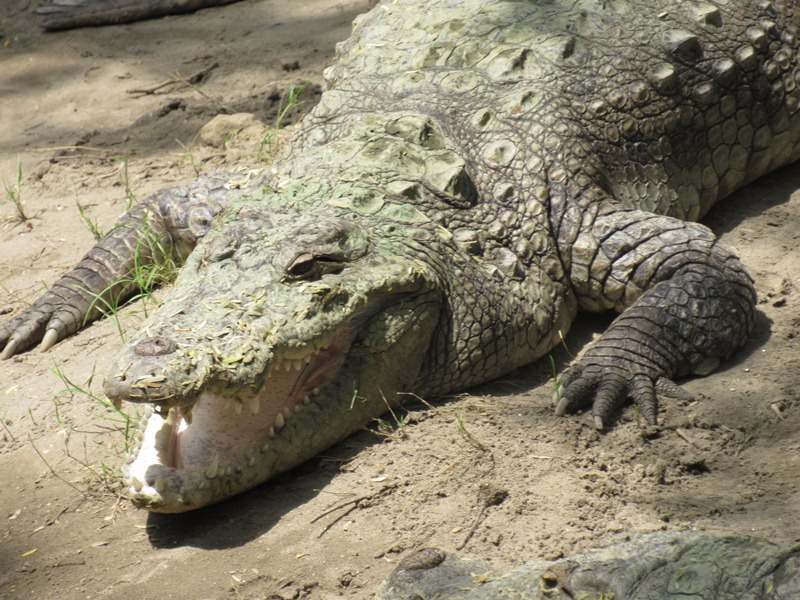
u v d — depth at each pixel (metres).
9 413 12.89
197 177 16.84
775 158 15.57
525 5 15.13
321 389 11.09
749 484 10.20
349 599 9.30
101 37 23.53
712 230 14.59
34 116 20.66
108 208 17.00
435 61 14.60
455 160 12.96
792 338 12.38
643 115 14.09
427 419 11.51
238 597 9.51
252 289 10.77
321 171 12.83
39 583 10.12
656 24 14.82
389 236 11.84
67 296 14.51
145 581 9.88
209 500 10.43
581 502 10.09
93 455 11.89
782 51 15.55
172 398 9.70
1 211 17.44
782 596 7.17
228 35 22.88
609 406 11.34
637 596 7.50
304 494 10.73
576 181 13.25
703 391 11.67
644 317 11.99
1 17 24.83
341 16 23.06
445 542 9.79
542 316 12.58
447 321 11.95
